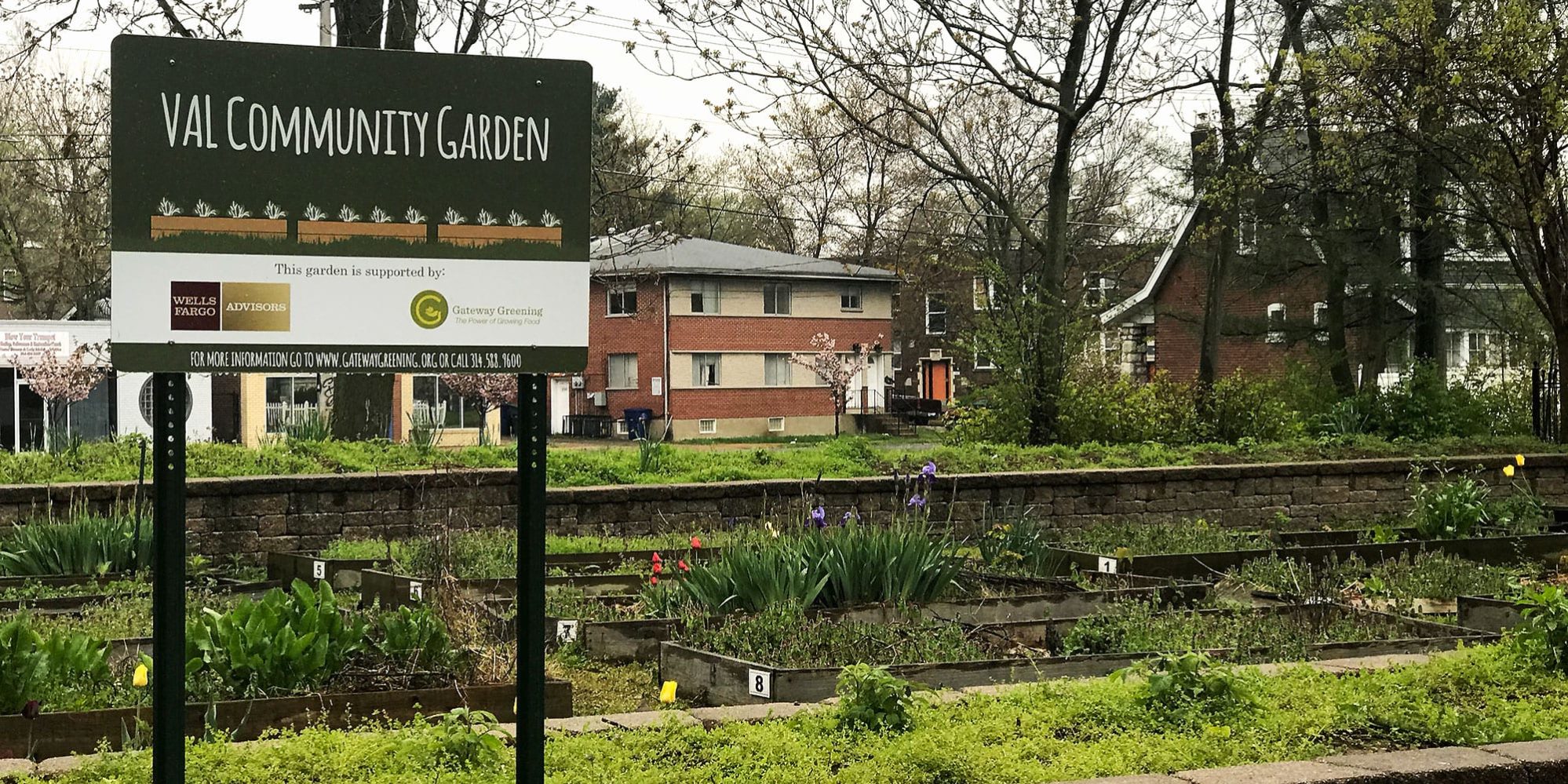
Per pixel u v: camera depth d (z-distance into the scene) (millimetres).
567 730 5547
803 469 15820
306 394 33938
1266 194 28219
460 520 13000
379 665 6602
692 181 32656
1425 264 27578
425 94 4004
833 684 6828
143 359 3789
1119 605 8938
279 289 3889
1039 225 40781
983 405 23109
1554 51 18047
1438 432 22219
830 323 52188
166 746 3746
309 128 3920
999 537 11914
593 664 8094
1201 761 5176
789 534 10141
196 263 3832
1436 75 18188
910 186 44438
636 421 47781
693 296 48969
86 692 6125
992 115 34594
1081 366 21656
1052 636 8375
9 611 8992
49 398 24875
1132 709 5887
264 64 3887
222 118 3855
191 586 10406
